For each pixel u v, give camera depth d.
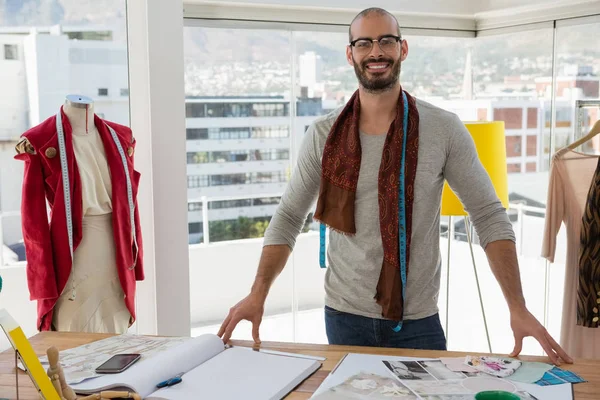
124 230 2.98
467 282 4.79
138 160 3.51
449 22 4.63
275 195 4.23
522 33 4.35
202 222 4.05
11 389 1.48
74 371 1.52
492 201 1.99
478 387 1.39
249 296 1.91
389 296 2.01
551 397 1.34
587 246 2.69
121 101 3.57
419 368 1.51
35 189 2.79
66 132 2.83
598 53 3.83
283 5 3.96
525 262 4.47
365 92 2.07
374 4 4.19
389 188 2.02
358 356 1.61
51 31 3.43
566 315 2.88
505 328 4.49
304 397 1.40
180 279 3.51
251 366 1.53
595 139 3.88
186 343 1.63
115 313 2.99
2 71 3.37
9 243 3.44
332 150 2.13
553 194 2.85
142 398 1.37
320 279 4.45
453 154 2.05
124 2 3.52
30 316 3.48
